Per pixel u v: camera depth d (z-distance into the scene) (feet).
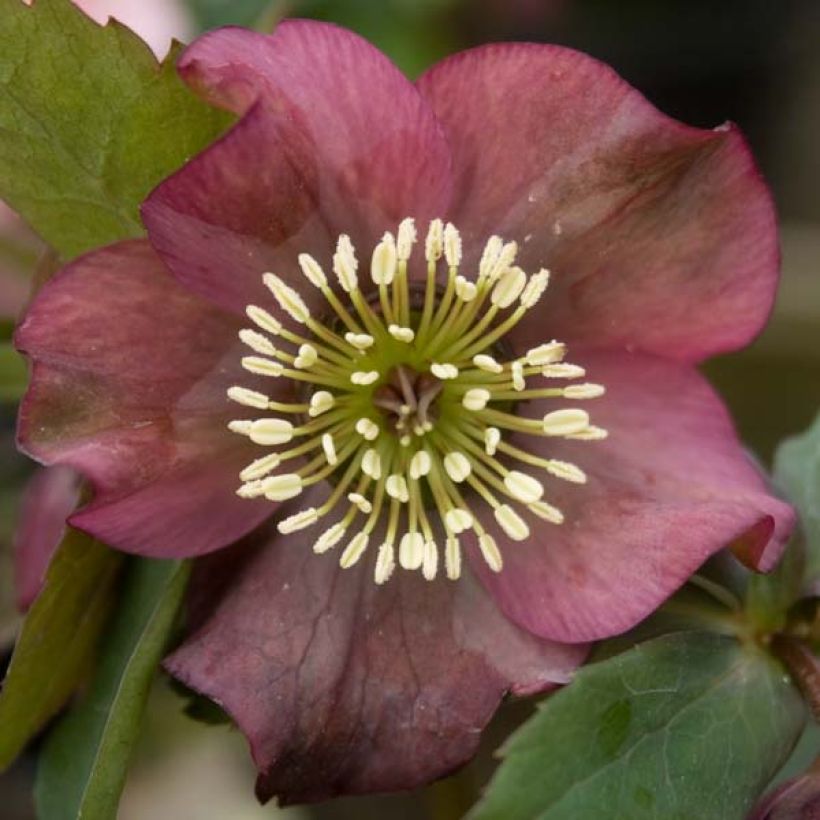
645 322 1.14
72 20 1.11
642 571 1.12
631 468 1.14
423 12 1.56
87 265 1.09
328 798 1.13
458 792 1.21
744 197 1.12
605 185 1.12
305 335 1.14
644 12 1.85
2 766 1.15
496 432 1.14
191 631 1.13
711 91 1.89
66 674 1.15
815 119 1.86
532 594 1.13
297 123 1.09
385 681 1.13
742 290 1.13
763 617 1.15
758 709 1.13
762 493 1.12
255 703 1.12
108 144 1.13
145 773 1.45
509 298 1.12
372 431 1.14
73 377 1.09
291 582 1.13
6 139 1.12
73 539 1.11
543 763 1.09
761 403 1.58
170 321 1.11
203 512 1.12
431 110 1.10
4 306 1.36
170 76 1.12
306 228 1.11
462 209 1.13
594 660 1.13
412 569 1.14
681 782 1.11
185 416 1.11
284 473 1.14
